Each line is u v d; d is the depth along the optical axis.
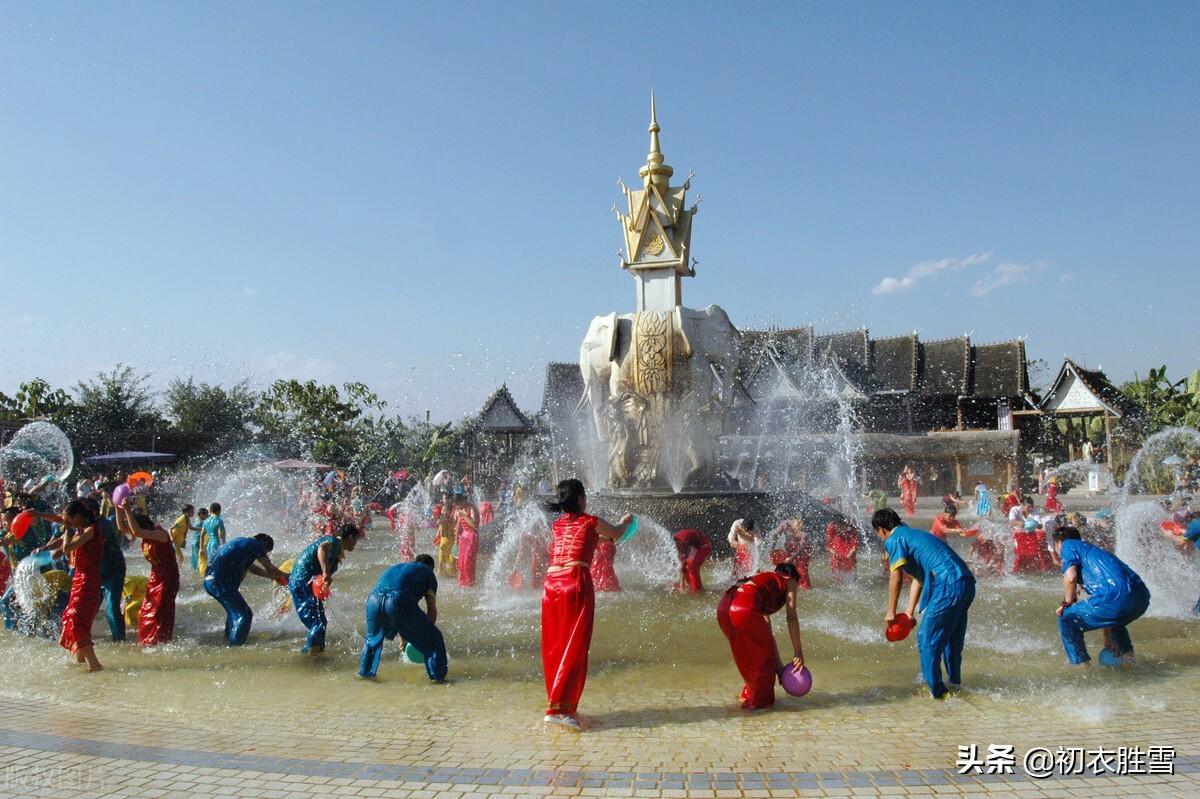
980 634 8.94
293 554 18.73
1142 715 6.00
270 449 36.47
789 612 6.50
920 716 6.04
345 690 7.02
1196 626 9.27
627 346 16.27
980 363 47.12
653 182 16.91
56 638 9.33
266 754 5.25
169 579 9.13
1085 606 7.41
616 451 16.12
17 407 34.84
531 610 10.91
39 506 12.71
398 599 7.19
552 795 4.53
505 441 41.12
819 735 5.60
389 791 4.60
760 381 43.41
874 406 45.25
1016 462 40.25
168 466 33.62
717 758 5.14
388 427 38.25
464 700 6.66
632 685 7.04
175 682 7.34
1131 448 41.75
